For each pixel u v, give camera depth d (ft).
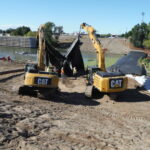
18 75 81.15
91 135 32.71
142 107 51.44
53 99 52.85
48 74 50.83
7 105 40.37
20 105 42.09
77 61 81.30
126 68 88.02
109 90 52.65
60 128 33.63
